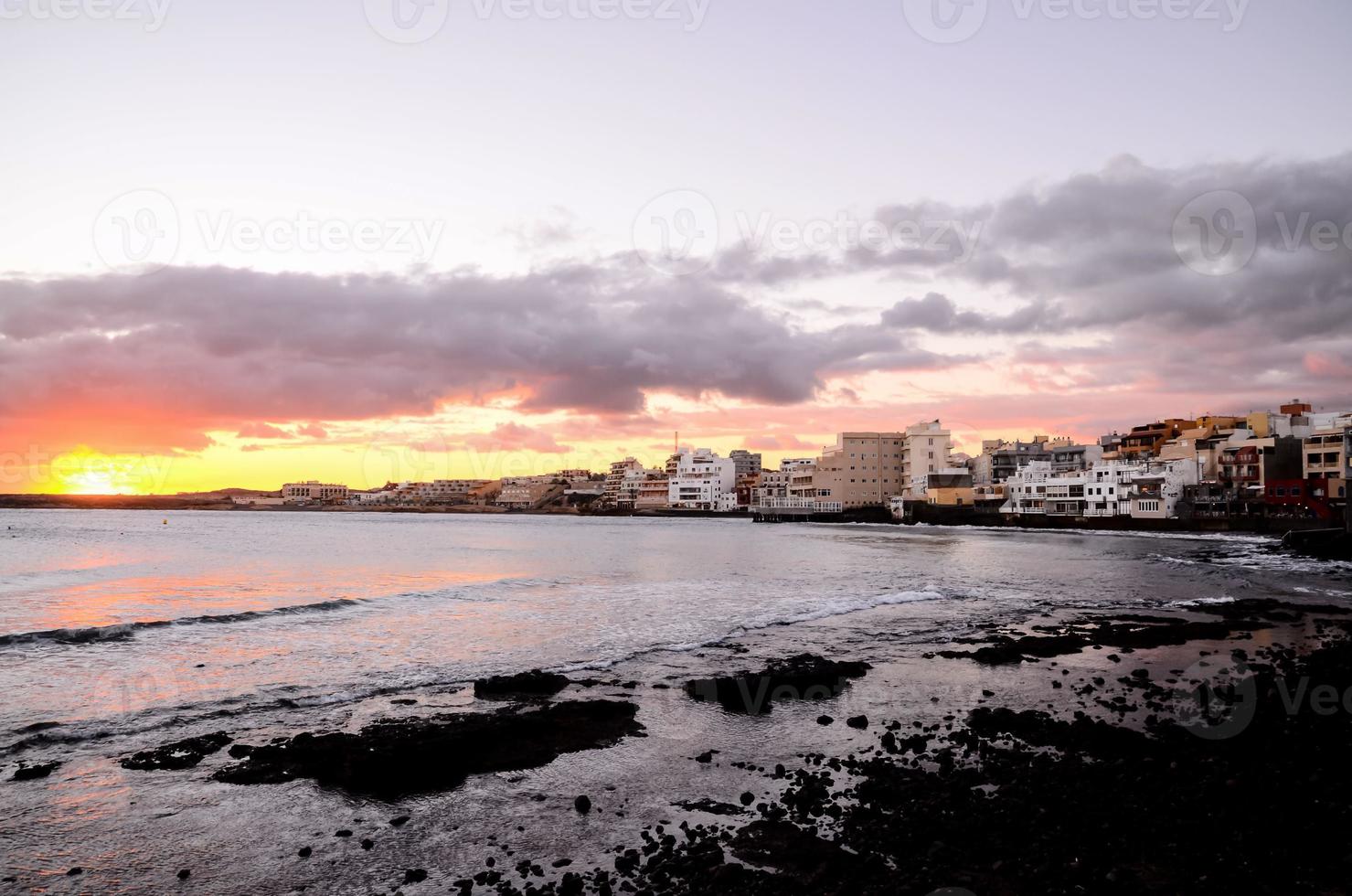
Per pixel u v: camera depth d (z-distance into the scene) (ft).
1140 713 62.34
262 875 37.06
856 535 408.67
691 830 40.96
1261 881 33.99
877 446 603.67
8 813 42.93
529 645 90.12
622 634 98.02
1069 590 152.05
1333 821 40.11
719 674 76.33
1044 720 58.70
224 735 55.42
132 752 52.75
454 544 302.66
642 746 54.95
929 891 33.35
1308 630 102.63
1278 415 399.03
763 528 512.22
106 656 80.18
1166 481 387.96
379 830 41.70
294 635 93.81
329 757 51.24
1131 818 40.50
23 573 166.09
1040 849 36.99
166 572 172.14
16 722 58.23
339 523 562.66
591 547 292.81
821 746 54.85
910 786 45.60
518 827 42.11
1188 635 97.91
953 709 64.44
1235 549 268.21
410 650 86.28
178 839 40.42
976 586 157.99
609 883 35.32
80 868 37.32
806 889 34.14
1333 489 330.95
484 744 54.85
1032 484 465.47
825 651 88.74
